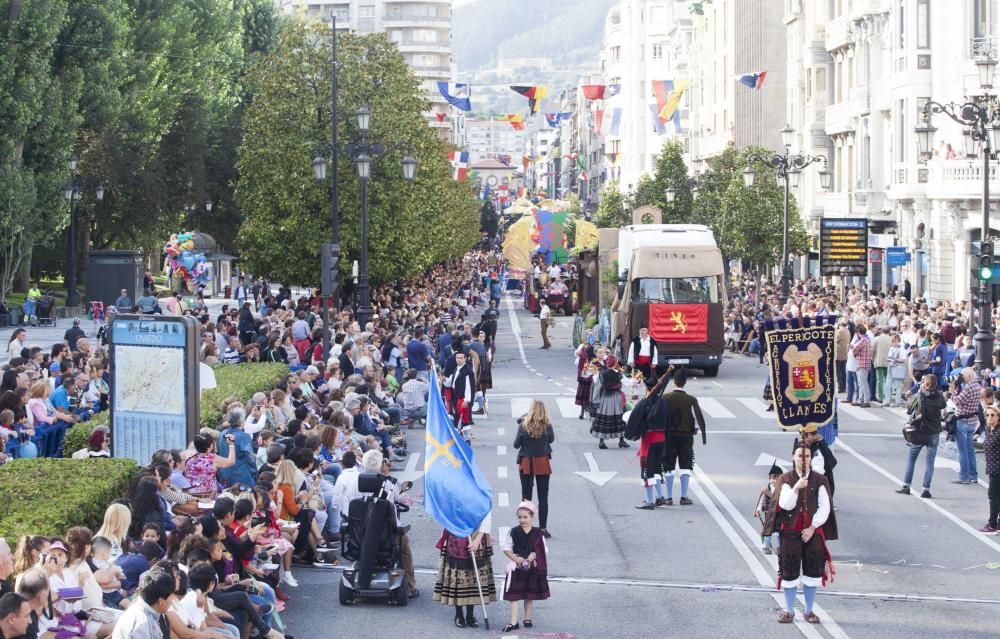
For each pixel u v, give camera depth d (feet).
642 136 538.06
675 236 135.74
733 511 69.72
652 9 533.14
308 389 85.61
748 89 311.27
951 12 171.32
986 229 94.27
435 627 49.21
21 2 175.63
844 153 226.17
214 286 274.57
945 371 104.68
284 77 163.22
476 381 101.96
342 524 55.52
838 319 125.49
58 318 197.16
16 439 65.77
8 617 32.14
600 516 68.54
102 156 212.43
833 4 236.43
